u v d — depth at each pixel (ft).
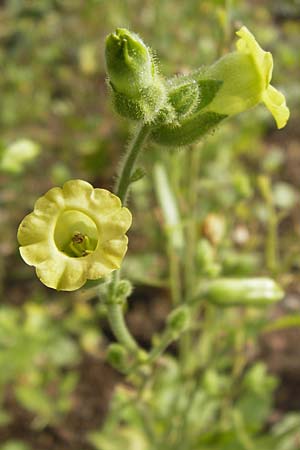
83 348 1.07
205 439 0.79
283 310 1.10
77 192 0.49
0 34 1.59
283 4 1.62
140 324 1.12
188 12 1.23
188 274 0.74
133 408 0.80
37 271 0.48
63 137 1.37
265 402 0.86
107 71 0.48
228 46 0.77
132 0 1.45
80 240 0.50
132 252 1.14
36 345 0.91
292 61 1.31
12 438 0.98
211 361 0.80
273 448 0.79
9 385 1.01
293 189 1.32
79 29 1.62
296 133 1.44
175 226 0.74
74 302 1.10
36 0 1.57
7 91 1.47
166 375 0.83
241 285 0.63
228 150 1.14
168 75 1.00
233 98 0.51
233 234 1.01
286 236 1.18
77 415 1.00
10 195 1.25
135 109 0.49
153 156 1.02
